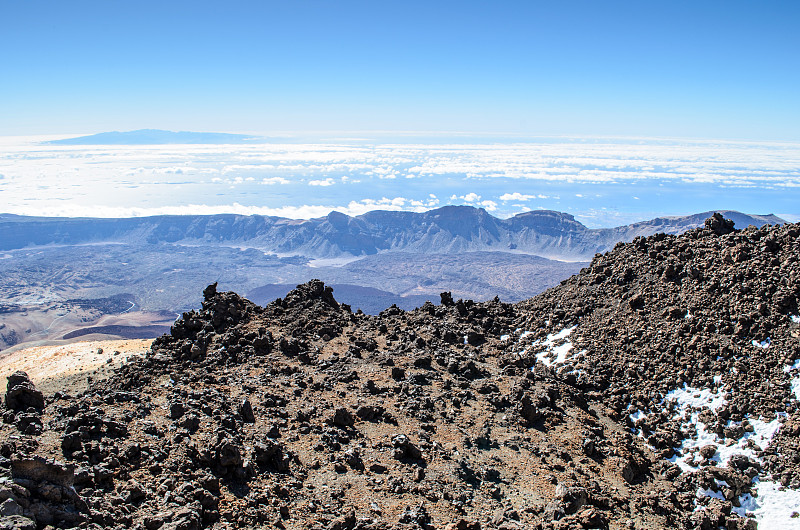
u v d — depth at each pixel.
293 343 47.00
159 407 32.03
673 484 33.47
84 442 24.77
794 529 29.41
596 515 27.86
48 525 18.52
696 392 39.62
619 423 39.47
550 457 33.78
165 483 23.53
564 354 48.09
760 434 34.91
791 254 45.84
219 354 44.34
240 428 30.88
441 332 53.84
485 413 38.28
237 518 23.12
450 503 27.61
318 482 27.62
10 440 23.25
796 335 39.44
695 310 45.66
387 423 35.25
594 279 56.72
